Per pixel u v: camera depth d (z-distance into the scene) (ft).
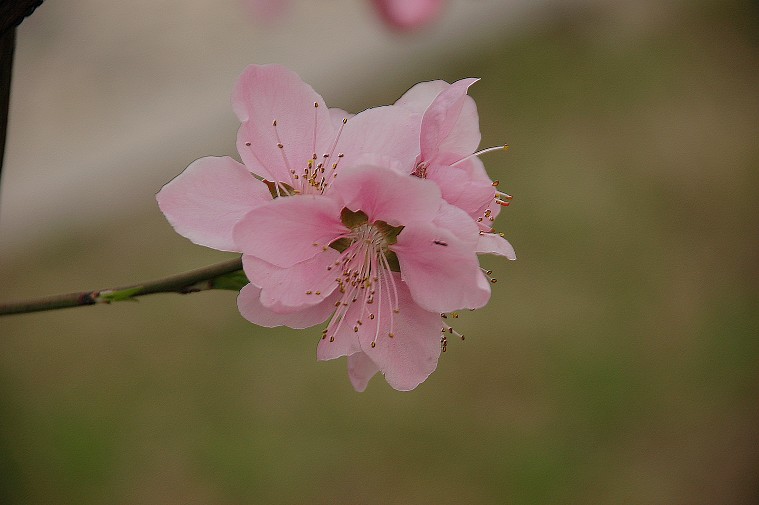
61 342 2.98
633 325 3.03
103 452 2.65
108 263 3.23
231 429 2.71
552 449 2.68
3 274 3.20
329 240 1.00
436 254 0.98
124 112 3.76
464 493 2.57
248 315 0.99
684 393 2.86
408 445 2.68
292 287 0.99
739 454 2.72
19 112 3.72
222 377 2.86
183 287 1.00
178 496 2.56
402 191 0.97
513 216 3.37
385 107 1.00
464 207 0.99
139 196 3.49
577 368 2.90
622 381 2.88
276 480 2.60
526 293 3.10
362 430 2.71
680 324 3.05
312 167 1.00
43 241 3.32
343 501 2.56
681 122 3.84
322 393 2.81
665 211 3.45
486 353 2.92
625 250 3.28
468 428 2.72
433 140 0.99
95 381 2.85
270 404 2.78
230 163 1.00
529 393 2.82
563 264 3.21
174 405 2.78
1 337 3.00
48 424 2.72
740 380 2.91
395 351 1.02
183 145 3.65
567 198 3.46
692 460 2.69
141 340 2.98
